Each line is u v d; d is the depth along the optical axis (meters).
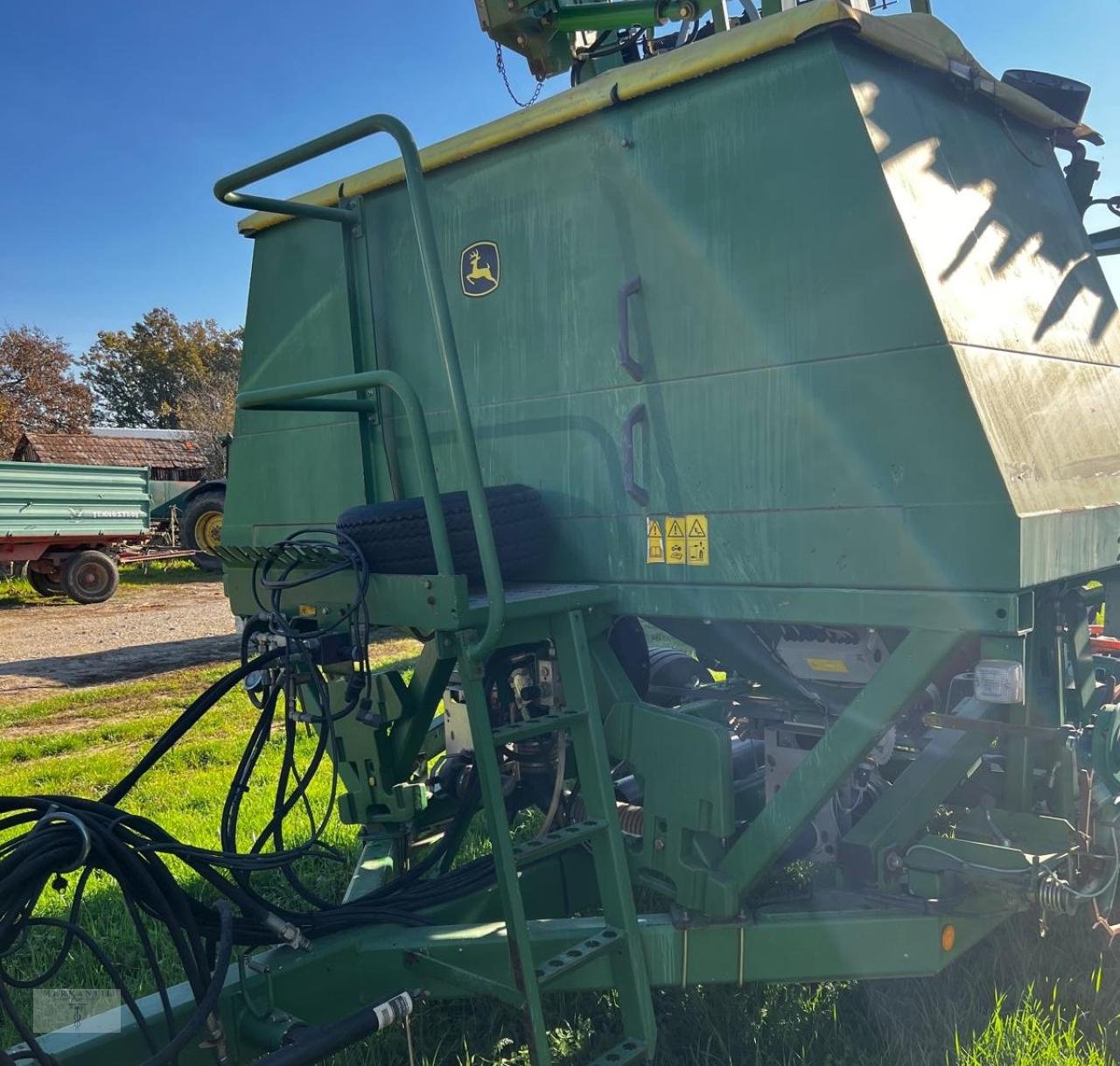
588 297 3.12
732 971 2.85
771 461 2.76
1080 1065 2.75
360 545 3.05
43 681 10.06
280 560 3.44
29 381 41.06
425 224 2.71
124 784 2.89
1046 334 3.01
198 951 2.42
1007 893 2.80
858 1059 2.89
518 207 3.27
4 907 2.18
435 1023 3.17
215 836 4.92
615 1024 3.19
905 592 2.55
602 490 3.11
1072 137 3.78
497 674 3.52
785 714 3.53
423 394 3.57
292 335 4.00
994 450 2.43
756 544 2.79
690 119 2.88
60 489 16.92
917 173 2.72
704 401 2.87
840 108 2.62
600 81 3.02
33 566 17.55
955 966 3.32
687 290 2.90
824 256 2.66
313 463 3.97
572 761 3.62
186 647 11.98
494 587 2.64
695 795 2.91
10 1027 3.15
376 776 3.55
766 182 2.75
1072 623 3.48
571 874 3.47
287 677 3.04
